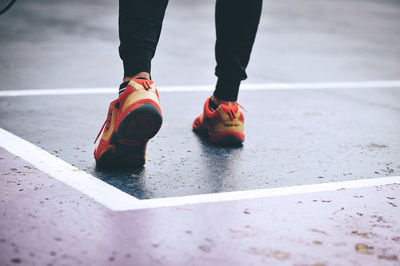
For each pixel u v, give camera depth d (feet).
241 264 6.82
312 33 23.93
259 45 20.22
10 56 15.48
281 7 33.40
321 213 7.72
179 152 9.31
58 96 11.79
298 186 8.36
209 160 9.08
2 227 7.13
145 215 7.48
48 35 19.48
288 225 7.45
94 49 17.37
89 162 8.73
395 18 30.86
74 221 7.29
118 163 8.60
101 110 11.02
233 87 9.73
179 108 11.50
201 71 14.88
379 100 12.75
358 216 7.70
